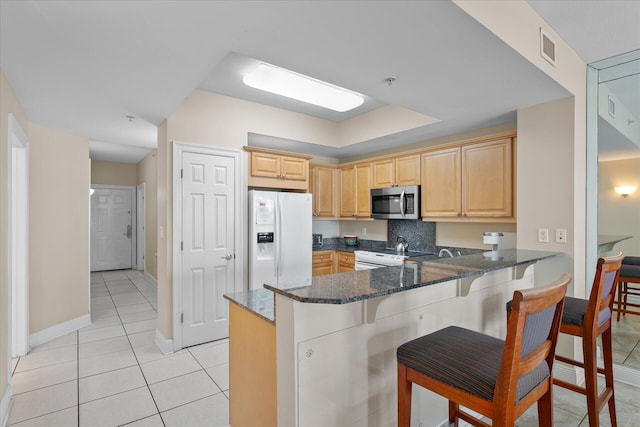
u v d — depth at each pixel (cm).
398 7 142
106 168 717
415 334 174
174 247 309
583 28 214
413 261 354
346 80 219
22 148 298
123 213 741
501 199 304
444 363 122
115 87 235
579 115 251
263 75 295
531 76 211
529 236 269
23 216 300
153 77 219
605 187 269
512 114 292
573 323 180
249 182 359
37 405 224
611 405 190
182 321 314
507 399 102
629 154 256
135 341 334
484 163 318
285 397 134
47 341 333
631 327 273
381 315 159
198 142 325
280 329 137
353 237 507
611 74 262
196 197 323
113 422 206
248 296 191
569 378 249
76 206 374
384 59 190
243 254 352
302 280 154
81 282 378
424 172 374
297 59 192
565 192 248
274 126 382
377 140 404
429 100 257
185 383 252
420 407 178
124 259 744
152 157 598
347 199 474
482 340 137
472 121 317
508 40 172
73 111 290
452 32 161
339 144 446
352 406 148
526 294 100
